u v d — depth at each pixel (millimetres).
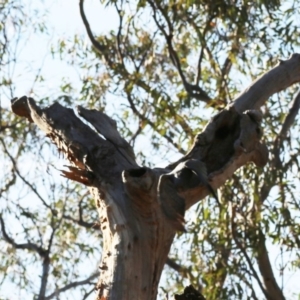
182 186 5637
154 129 14984
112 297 5477
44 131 6594
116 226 5719
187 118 14984
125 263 5578
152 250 5711
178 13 14383
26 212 16531
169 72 15523
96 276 16078
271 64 14812
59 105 6504
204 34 14336
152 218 5730
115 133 6273
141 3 14133
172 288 14156
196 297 5938
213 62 15320
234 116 6297
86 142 6215
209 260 13375
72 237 16438
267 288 13562
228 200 13312
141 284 5609
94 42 15781
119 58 15438
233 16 13898
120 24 15031
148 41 15562
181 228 5516
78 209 16641
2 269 15633
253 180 13297
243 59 14773
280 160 13898
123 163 6062
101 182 5977
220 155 6219
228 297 13031
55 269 16000
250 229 13172
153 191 5641
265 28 14719
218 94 15250
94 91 15594
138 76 15211
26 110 6781
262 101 7379
